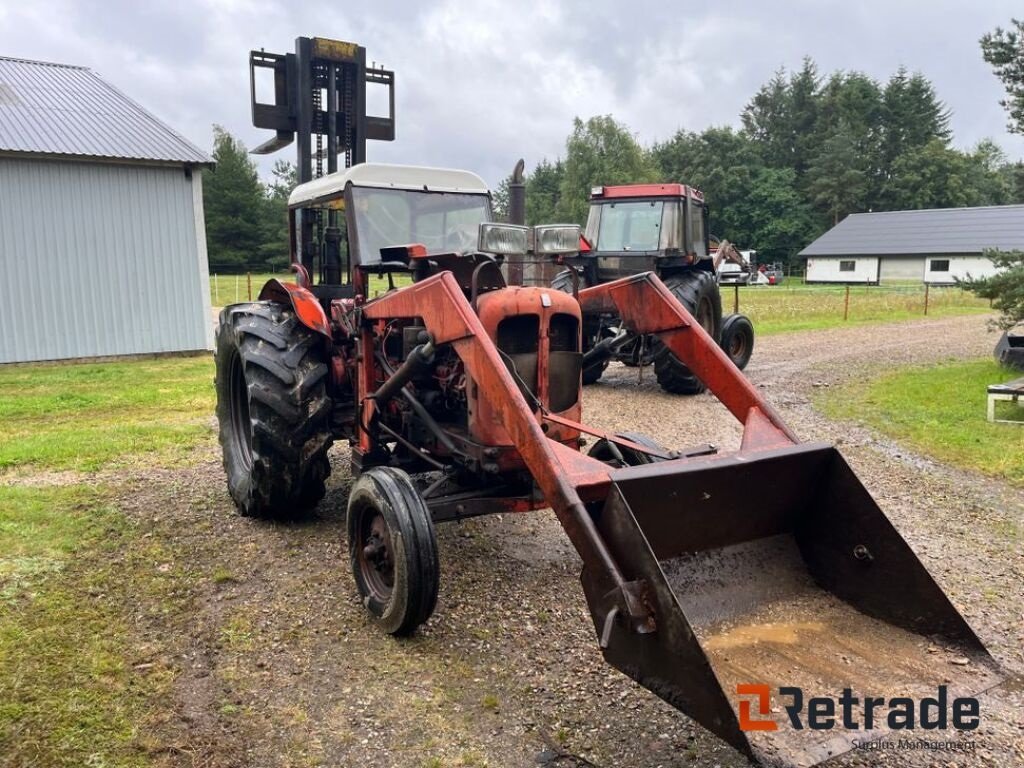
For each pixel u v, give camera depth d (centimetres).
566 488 270
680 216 992
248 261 5275
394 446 488
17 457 611
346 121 724
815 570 315
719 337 1012
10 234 1170
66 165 1201
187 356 1325
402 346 414
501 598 379
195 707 289
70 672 307
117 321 1266
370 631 346
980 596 387
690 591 296
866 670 263
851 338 1598
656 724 281
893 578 289
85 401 866
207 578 398
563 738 273
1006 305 983
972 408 825
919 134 6384
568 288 899
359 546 365
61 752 259
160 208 1284
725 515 304
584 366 460
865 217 4828
